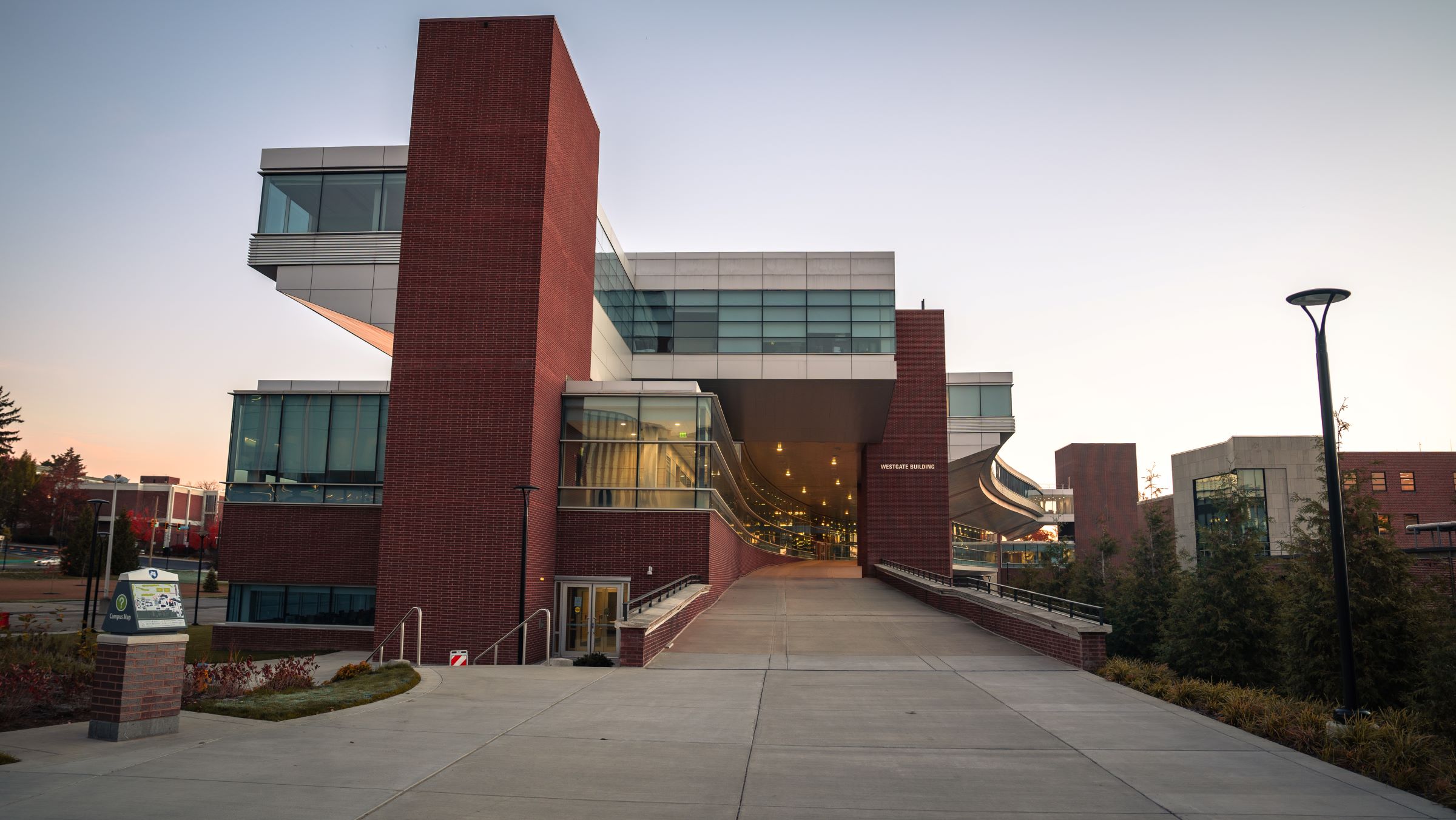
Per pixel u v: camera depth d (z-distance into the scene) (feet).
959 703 43.04
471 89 85.76
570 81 92.63
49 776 26.30
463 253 83.46
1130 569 114.83
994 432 157.58
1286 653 69.62
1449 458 185.37
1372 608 64.95
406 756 30.42
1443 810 25.70
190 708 37.27
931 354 153.48
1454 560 100.01
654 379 125.90
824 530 338.95
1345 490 68.59
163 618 32.68
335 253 103.40
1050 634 60.18
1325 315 40.16
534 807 24.95
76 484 377.71
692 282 128.77
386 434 88.89
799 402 133.39
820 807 25.49
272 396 98.07
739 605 97.60
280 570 94.99
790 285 128.26
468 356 82.12
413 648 78.74
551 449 87.30
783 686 48.06
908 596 112.16
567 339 92.32
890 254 128.88
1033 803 26.23
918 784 28.17
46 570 255.09
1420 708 57.36
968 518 303.07
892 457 151.02
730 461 130.72
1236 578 77.66
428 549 80.02
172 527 391.45
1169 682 46.85
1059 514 371.76
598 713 39.50
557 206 88.12
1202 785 28.37
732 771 29.48
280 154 105.09
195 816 22.94
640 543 89.04
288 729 34.42
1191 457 221.05
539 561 83.82
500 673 52.16
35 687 37.04
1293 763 31.42
